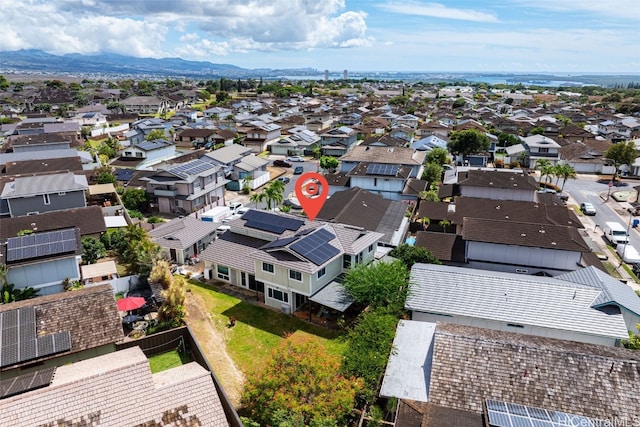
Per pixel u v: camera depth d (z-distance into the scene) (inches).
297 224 1499.8
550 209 1877.5
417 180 2566.4
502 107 6904.5
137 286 1396.4
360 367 929.5
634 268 1685.5
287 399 819.4
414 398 833.5
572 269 1505.9
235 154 2915.8
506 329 1132.5
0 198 1828.2
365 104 7091.5
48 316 1006.4
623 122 4697.3
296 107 6569.9
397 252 1528.1
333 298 1263.5
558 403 775.1
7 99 6363.2
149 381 755.4
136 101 6481.3
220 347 1163.3
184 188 2223.2
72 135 3636.8
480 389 808.9
